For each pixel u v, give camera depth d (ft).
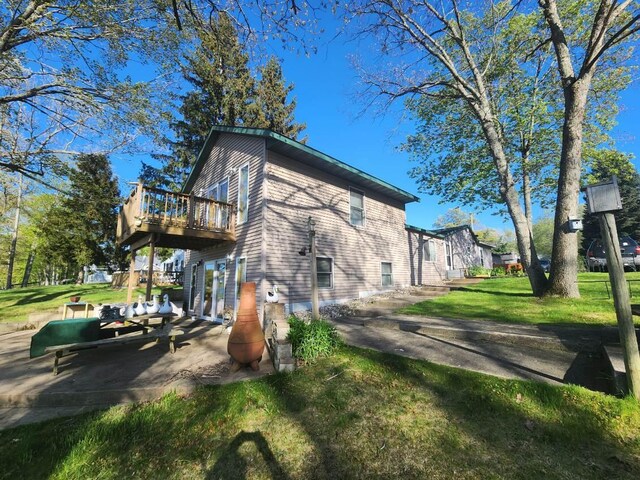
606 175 58.85
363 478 7.80
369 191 43.09
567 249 25.27
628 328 9.73
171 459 9.21
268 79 71.10
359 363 14.61
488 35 36.37
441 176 53.16
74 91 31.53
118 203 77.25
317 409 11.10
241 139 35.17
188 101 63.57
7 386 14.11
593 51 23.44
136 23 30.81
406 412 10.46
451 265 64.59
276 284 29.48
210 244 35.45
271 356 17.02
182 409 11.75
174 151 65.72
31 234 92.17
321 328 16.67
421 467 7.96
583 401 9.80
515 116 41.55
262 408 11.46
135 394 13.09
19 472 8.98
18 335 28.68
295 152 32.24
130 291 30.53
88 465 9.12
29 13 27.86
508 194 30.58
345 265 37.24
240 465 8.69
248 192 32.58
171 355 18.92
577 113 24.73
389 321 21.63
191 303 42.01
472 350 15.17
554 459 7.89
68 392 13.10
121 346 21.67
